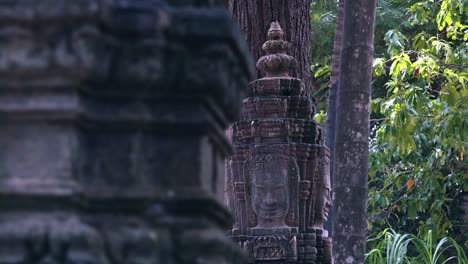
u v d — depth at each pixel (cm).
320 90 1759
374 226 1481
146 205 239
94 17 227
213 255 244
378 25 1712
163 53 243
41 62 227
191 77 242
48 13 226
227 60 251
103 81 235
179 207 243
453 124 1048
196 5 256
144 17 238
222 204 268
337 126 555
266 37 961
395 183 1246
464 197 1541
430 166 1164
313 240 804
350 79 551
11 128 231
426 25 1636
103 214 236
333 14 1764
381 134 1111
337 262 544
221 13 246
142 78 238
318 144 831
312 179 813
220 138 268
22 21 227
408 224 1595
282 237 791
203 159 247
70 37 228
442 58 1285
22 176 229
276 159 802
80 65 226
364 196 548
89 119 236
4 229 225
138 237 233
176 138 245
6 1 228
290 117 823
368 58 554
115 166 238
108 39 235
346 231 543
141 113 240
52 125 230
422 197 1202
